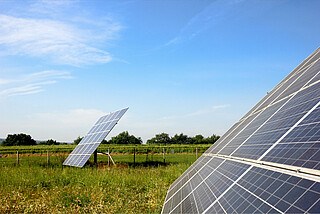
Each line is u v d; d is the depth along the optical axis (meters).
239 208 4.80
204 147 59.97
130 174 20.69
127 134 110.75
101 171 21.94
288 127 6.10
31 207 12.91
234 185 6.00
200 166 11.83
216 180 7.51
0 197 14.66
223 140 12.91
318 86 6.49
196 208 6.81
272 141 6.25
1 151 55.97
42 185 18.30
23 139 102.56
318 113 5.35
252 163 6.17
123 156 45.97
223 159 8.89
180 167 24.59
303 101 6.62
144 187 17.28
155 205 13.26
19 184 17.92
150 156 44.97
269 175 4.96
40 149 59.94
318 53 9.78
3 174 20.98
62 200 14.19
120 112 29.66
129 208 12.94
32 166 27.08
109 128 27.84
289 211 3.56
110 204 13.52
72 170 22.67
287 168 4.63
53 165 29.89
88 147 28.86
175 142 123.62
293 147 5.09
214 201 6.17
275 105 8.94
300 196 3.65
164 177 19.53
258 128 8.32
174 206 9.08
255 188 4.97
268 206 4.08
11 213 12.57
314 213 3.15
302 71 9.77
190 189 9.34
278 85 12.41
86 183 17.67
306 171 4.05
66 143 103.38
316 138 4.61
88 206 13.17
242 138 9.10
